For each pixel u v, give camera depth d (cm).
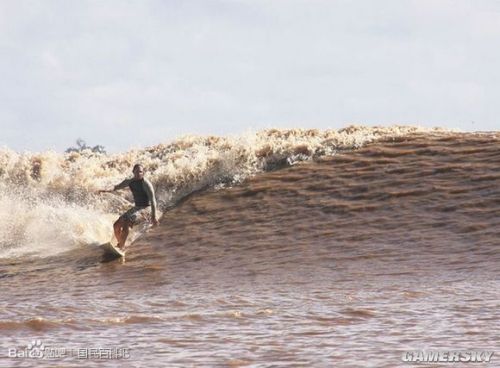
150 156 9281
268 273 4938
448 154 7369
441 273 4575
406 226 5856
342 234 5853
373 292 4000
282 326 3067
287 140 8356
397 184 6762
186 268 5375
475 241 5375
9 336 2884
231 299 3906
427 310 3362
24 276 5422
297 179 7288
